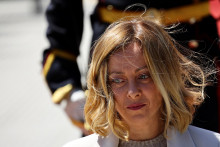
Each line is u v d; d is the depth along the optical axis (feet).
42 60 21.07
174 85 13.91
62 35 20.79
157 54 13.65
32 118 46.29
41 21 118.62
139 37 13.69
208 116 18.30
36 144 39.73
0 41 92.48
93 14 20.18
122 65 13.69
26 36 96.63
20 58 75.51
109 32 14.10
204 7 18.70
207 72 16.84
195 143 14.73
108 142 14.87
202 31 18.72
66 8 20.85
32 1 143.54
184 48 16.92
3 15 135.44
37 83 59.88
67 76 20.25
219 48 18.81
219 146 14.69
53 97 19.98
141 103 13.79
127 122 14.28
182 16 18.66
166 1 18.60
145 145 14.74
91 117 14.85
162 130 14.76
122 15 18.93
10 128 43.91
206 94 17.74
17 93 55.98
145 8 17.90
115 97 14.02
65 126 43.32
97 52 14.17
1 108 50.39
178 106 14.19
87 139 15.46
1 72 66.85
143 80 13.75
